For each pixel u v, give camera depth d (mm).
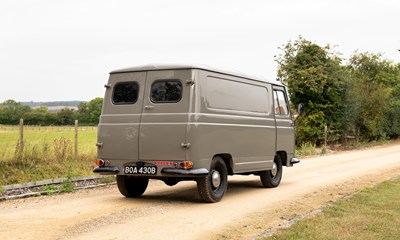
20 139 14750
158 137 9539
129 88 10016
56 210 8977
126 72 10078
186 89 9461
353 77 35031
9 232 7207
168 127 9461
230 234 7219
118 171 9883
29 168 13992
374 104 34719
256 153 11422
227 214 8711
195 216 8500
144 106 9766
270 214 8750
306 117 30078
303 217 8297
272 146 12180
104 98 10250
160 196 10930
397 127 37906
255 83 11594
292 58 30750
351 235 6902
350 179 14102
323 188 12242
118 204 9688
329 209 8891
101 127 10172
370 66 41875
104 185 12570
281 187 12539
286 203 9930
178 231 7348
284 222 8062
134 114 9836
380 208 9039
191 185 13047
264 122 11805
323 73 30078
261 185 13016
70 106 91125
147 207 9359
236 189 12195
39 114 84188
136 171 9727
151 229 7461
